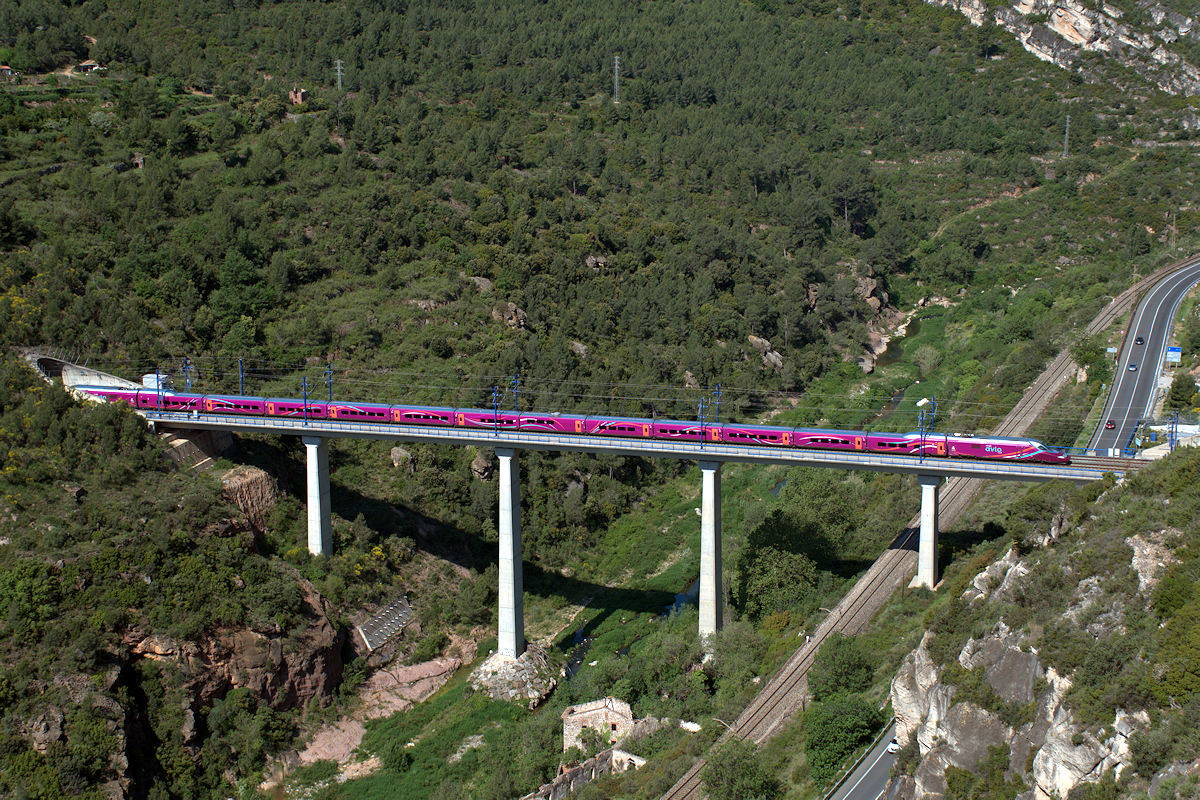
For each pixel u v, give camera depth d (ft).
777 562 427.74
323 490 447.01
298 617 404.98
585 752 355.56
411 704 412.16
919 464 395.14
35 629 345.10
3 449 402.31
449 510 514.68
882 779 289.74
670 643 403.75
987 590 300.20
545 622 469.16
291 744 381.40
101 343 513.86
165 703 359.87
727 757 296.51
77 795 319.68
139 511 397.39
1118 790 225.35
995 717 262.06
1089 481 370.53
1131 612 252.42
